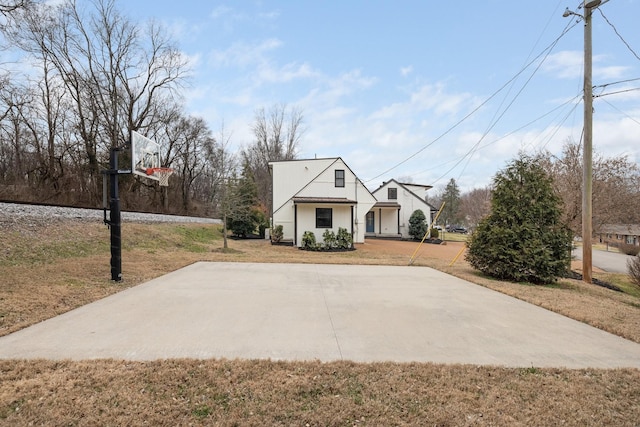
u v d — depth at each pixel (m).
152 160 11.10
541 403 2.81
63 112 25.30
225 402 2.71
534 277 9.04
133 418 2.47
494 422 2.55
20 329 4.28
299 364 3.38
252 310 5.45
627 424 2.57
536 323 5.07
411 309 5.74
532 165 9.80
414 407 2.71
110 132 26.56
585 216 10.35
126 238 13.12
